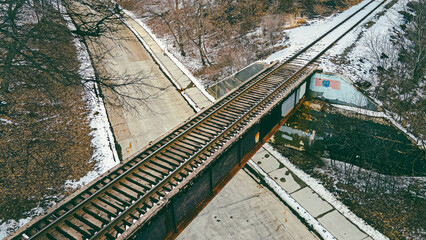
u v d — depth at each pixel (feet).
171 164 29.25
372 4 117.91
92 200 24.63
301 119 60.44
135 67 91.81
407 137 49.88
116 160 53.21
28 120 57.11
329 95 58.34
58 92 67.97
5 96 59.21
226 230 44.14
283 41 87.35
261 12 110.42
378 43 76.18
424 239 41.78
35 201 41.50
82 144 56.03
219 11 117.19
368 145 53.83
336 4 115.85
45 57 43.96
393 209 46.78
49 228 21.76
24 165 47.03
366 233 43.55
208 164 28.63
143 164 29.22
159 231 24.57
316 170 56.08
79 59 86.12
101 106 69.41
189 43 108.17
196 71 90.33
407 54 73.87
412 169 50.85
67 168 49.19
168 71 90.02
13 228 36.78
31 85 61.52
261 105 41.88
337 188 51.65
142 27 128.36
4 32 39.06
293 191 51.60
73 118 62.69
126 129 62.80
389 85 61.72
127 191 25.79
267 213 47.14
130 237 21.04
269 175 55.36
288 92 46.01
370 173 51.60
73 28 92.73
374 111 53.83
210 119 38.11
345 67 63.21
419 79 66.95
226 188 52.24
